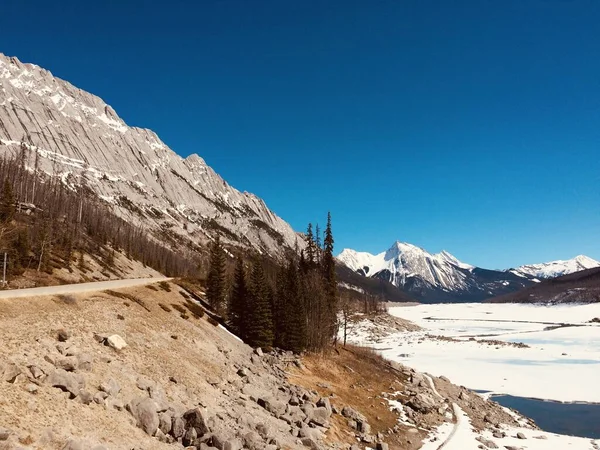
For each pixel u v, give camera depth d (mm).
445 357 99812
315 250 90812
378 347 116312
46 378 21641
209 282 76250
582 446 42469
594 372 81812
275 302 69625
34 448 16469
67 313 33938
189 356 39500
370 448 37500
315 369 58312
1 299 31453
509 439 44250
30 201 124000
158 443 22391
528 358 98500
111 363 28703
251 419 31156
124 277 100688
